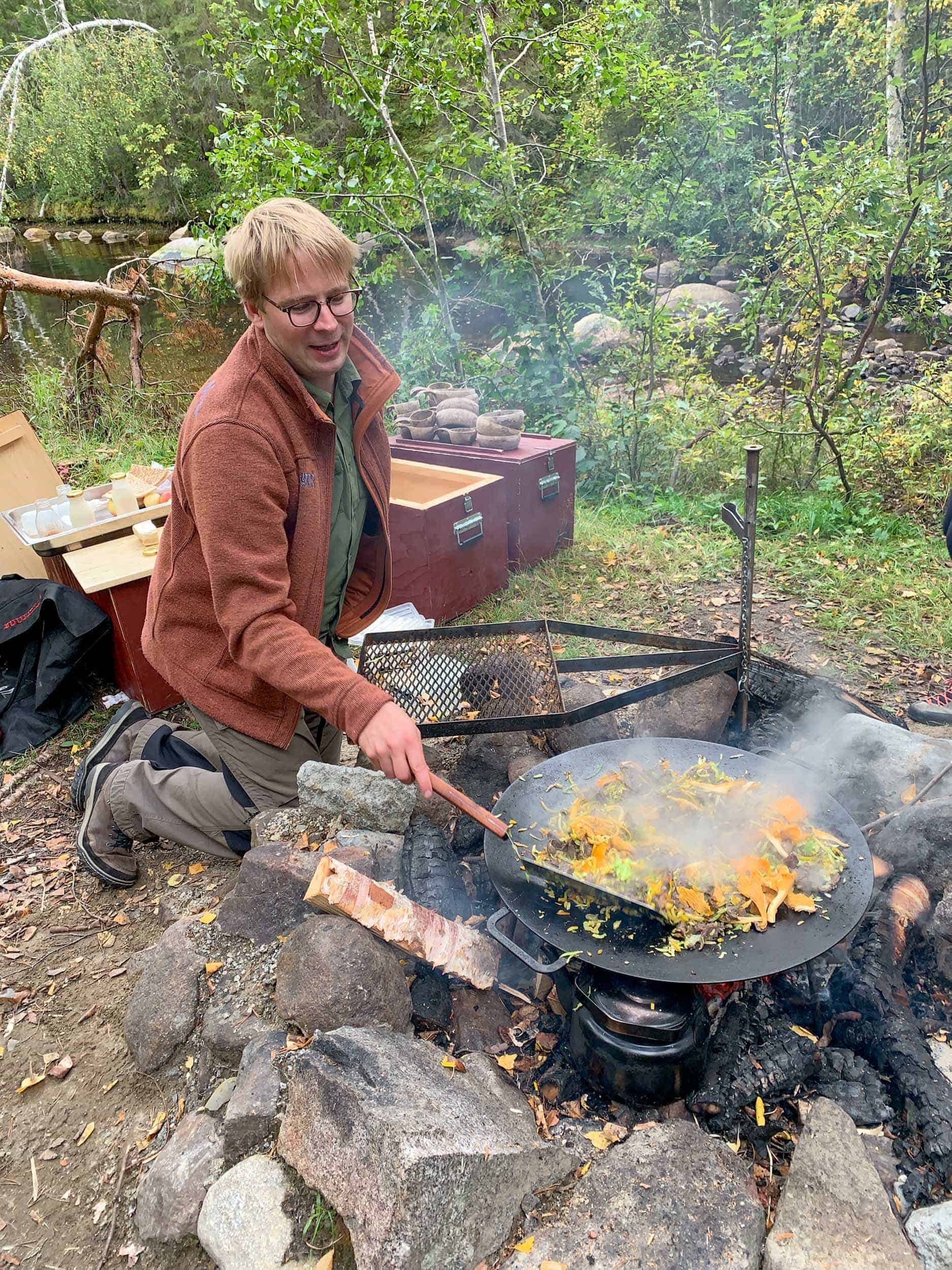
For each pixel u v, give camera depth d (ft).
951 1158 4.69
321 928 5.81
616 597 13.96
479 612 13.78
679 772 6.78
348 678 5.92
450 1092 5.01
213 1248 4.94
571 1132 5.30
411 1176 4.14
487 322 31.53
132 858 8.75
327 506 6.89
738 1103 5.27
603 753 7.08
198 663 7.29
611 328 24.86
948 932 5.79
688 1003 5.27
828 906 5.26
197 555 6.98
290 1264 4.73
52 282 23.03
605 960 4.97
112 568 11.49
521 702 8.26
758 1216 4.56
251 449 6.20
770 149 28.53
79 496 13.17
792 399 18.26
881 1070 5.37
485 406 20.54
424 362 22.12
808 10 19.65
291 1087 5.01
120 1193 5.81
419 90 19.24
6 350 36.35
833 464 18.07
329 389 6.91
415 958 6.18
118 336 38.01
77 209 79.10
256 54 19.61
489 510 13.52
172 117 60.49
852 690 10.72
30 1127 6.38
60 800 10.37
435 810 8.02
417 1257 4.18
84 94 44.65
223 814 7.93
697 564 15.10
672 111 19.13
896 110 23.99
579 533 16.78
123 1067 6.75
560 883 5.50
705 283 36.81
